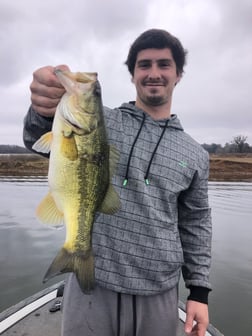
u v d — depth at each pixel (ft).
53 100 2.13
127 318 2.52
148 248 2.54
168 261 2.61
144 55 2.79
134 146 2.67
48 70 2.09
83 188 2.23
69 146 2.15
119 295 2.50
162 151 2.72
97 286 2.48
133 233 2.52
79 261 2.22
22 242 10.37
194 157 2.88
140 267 2.52
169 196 2.68
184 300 6.66
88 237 2.27
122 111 2.90
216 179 40.37
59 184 2.16
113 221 2.52
